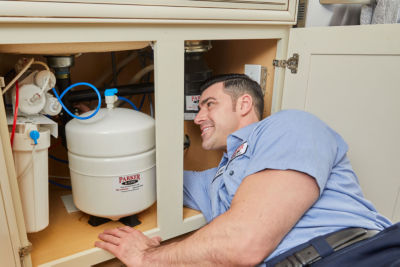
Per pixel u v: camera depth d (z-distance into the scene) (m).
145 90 1.07
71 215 0.92
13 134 0.66
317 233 0.68
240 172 0.80
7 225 0.63
